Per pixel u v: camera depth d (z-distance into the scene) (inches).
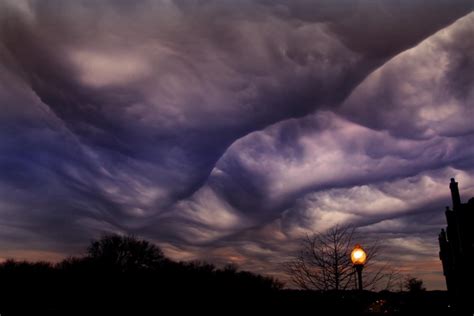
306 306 725.9
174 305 1791.3
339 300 687.1
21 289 2256.4
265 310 1016.9
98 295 2016.5
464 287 1207.6
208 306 1616.6
